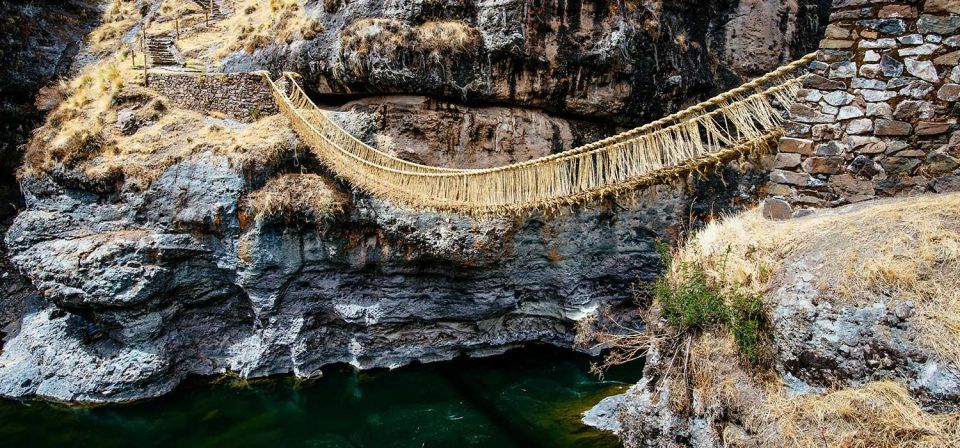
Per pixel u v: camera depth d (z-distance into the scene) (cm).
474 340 1798
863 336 470
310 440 1353
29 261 1531
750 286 590
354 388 1622
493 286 1756
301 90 1725
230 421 1441
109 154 1600
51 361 1539
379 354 1727
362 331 1702
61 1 2477
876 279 480
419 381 1655
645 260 1805
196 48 2164
